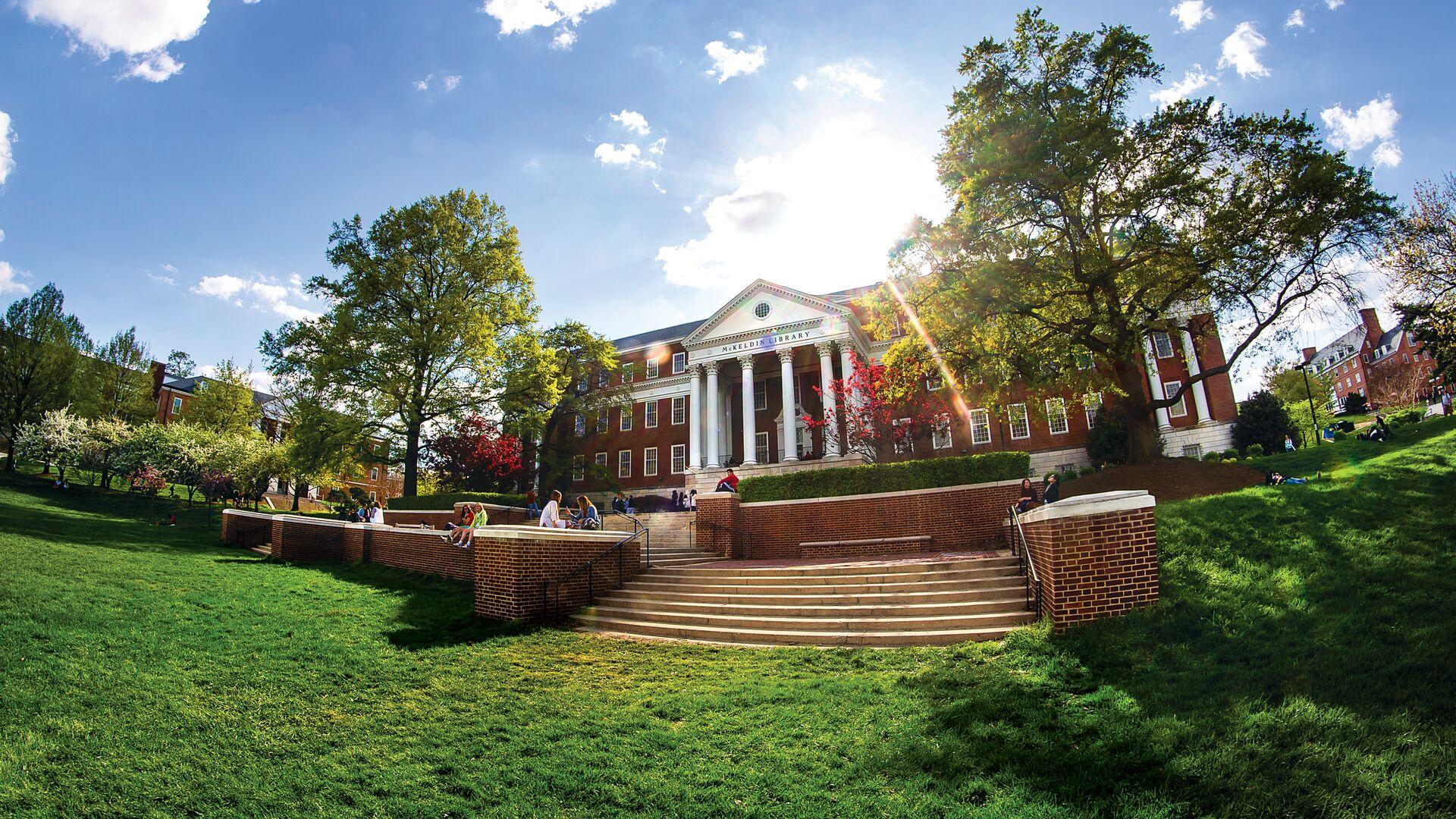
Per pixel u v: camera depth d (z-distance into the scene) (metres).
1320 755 4.99
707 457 48.47
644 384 54.59
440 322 29.95
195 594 12.75
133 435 39.03
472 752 6.48
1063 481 27.42
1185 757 5.28
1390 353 67.06
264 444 40.09
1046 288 20.62
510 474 43.00
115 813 5.19
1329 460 21.17
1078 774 5.29
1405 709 5.34
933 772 5.63
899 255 21.75
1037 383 22.47
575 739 6.79
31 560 14.06
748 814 5.16
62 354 42.22
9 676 7.53
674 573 15.05
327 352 29.20
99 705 7.11
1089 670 7.54
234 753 6.34
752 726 6.93
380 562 19.16
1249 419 32.97
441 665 9.52
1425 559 8.41
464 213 32.75
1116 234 21.92
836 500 20.69
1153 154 20.30
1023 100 21.19
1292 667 6.44
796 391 51.12
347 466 30.89
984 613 10.49
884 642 9.88
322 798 5.55
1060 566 9.14
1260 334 20.72
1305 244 19.34
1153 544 9.15
